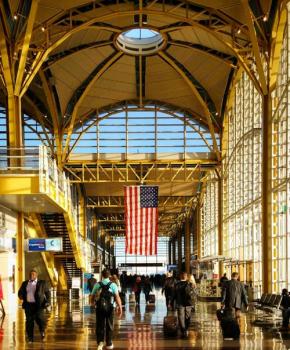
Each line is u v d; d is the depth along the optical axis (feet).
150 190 125.80
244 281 125.49
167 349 45.93
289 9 91.30
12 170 84.94
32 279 50.96
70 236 118.52
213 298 125.29
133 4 111.04
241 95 133.69
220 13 108.78
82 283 136.56
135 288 113.60
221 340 51.72
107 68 142.61
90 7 110.93
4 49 103.91
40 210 106.22
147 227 124.98
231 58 131.23
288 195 88.69
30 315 50.65
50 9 106.63
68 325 66.85
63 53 129.80
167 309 90.02
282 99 95.20
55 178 92.63
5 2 99.76
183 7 113.80
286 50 92.73
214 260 134.41
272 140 101.14
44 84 138.72
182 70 143.74
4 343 49.83
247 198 125.39
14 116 106.32
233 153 142.51
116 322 71.46
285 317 63.05
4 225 97.50
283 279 93.76
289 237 88.33
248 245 123.65
